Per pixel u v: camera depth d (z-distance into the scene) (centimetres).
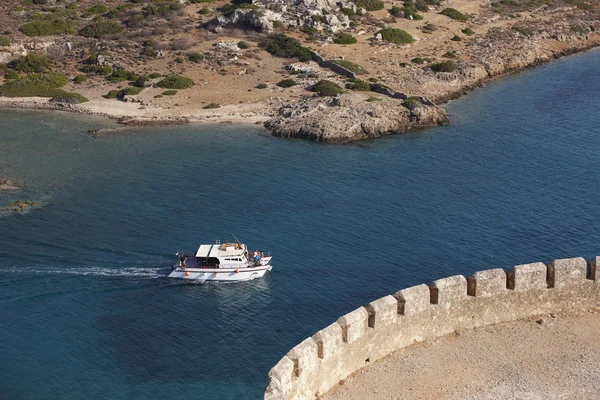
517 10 16788
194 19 14275
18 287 6419
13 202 8062
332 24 14050
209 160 9206
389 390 2041
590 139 9600
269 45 13162
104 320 5903
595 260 2348
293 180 8494
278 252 6750
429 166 8894
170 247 7000
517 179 8338
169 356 5384
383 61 13088
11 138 10156
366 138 10150
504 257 6550
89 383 5059
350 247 6800
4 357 5362
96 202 8025
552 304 2348
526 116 10725
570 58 14350
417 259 6544
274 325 5750
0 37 13450
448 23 15262
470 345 2219
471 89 12294
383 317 2164
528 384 2028
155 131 10400
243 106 11306
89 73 12612
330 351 2050
